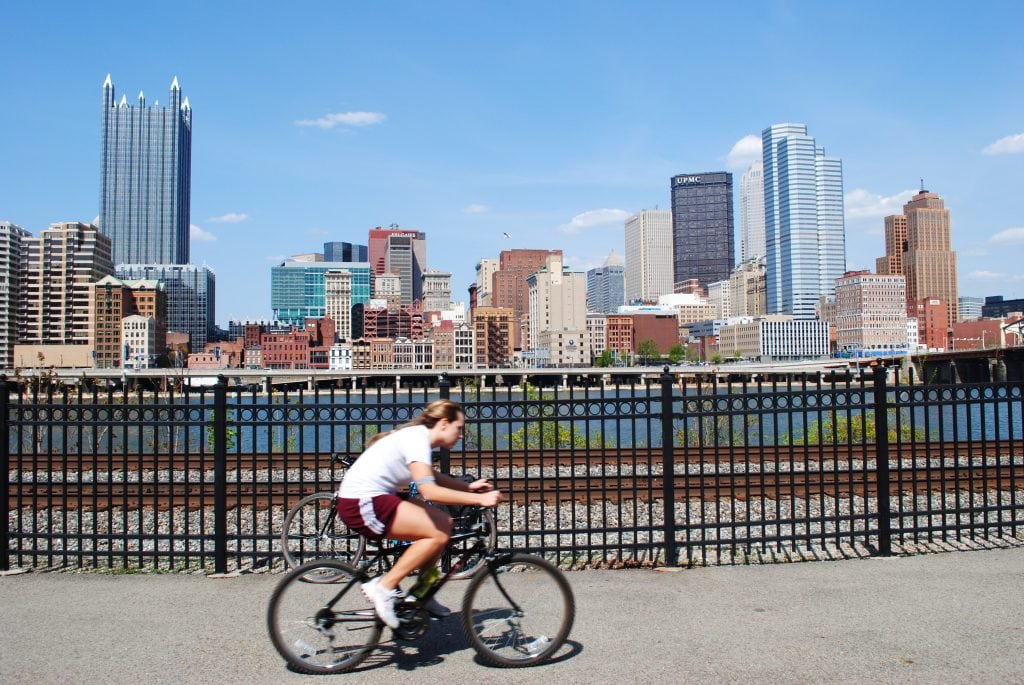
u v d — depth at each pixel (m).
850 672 5.81
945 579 8.17
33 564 9.13
